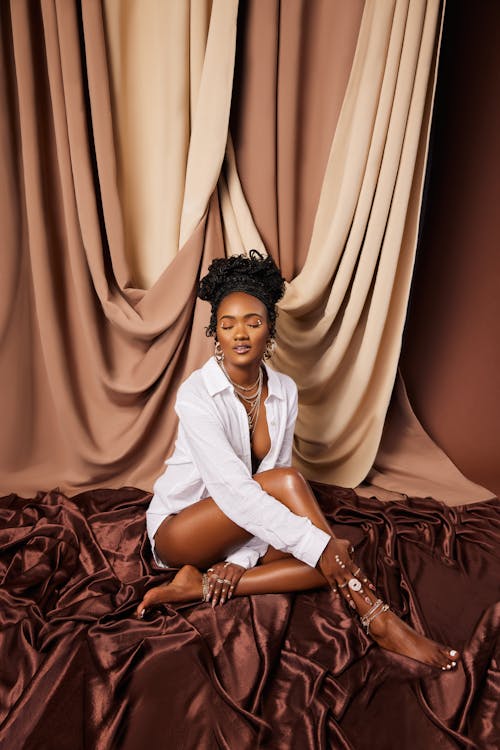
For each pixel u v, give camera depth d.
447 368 2.52
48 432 2.31
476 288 2.46
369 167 2.07
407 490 2.30
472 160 2.38
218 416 1.56
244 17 2.10
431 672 1.34
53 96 2.03
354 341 2.26
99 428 2.27
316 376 2.27
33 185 2.08
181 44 2.05
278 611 1.48
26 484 2.24
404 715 1.25
